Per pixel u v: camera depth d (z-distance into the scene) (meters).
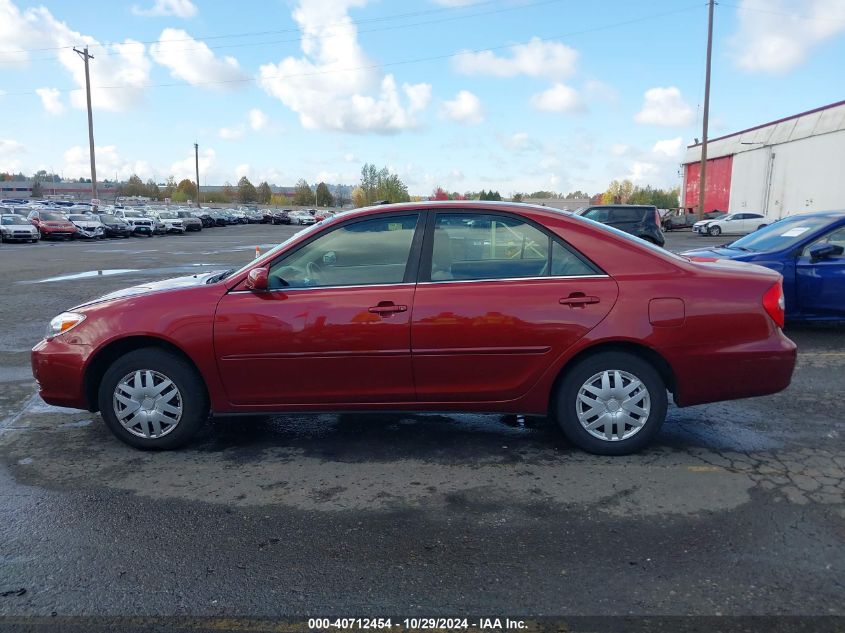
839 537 3.15
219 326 4.04
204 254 24.34
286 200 133.38
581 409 4.12
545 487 3.75
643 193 87.19
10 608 2.65
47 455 4.29
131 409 4.25
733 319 3.95
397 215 4.15
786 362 3.99
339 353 4.01
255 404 4.16
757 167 44.62
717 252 8.51
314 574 2.89
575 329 3.93
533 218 4.09
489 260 4.08
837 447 4.32
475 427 4.77
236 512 3.48
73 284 13.85
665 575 2.85
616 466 4.03
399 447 4.41
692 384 4.00
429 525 3.32
